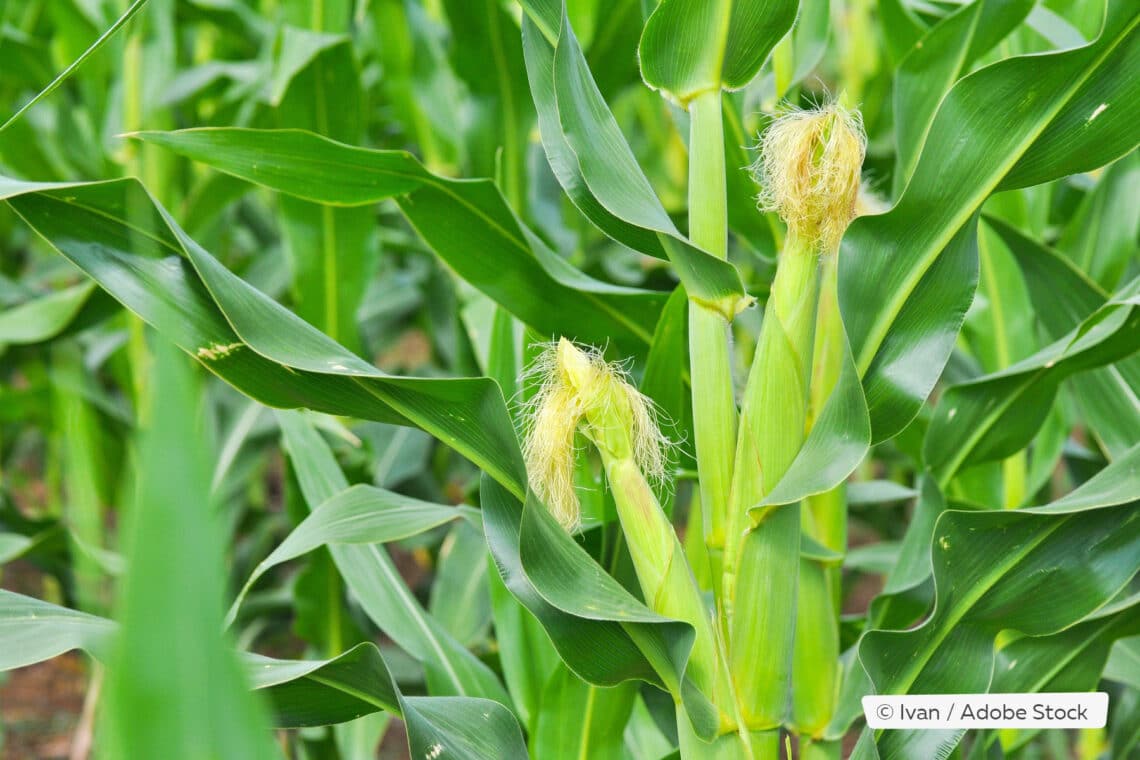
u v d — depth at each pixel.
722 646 1.86
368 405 1.88
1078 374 2.20
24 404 3.52
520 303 2.05
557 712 2.03
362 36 3.70
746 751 1.85
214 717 1.21
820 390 1.92
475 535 2.65
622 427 1.84
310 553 2.42
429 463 3.64
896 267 1.87
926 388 1.88
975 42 2.07
